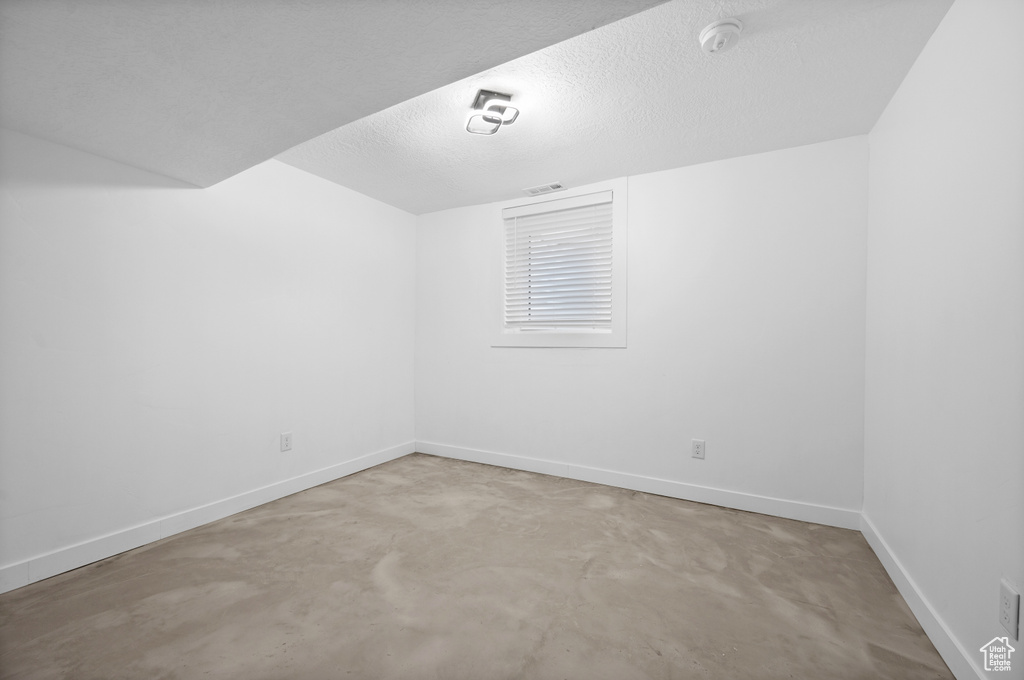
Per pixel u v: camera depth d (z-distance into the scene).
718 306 2.68
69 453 1.88
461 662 1.33
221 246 2.45
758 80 1.82
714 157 2.63
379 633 1.46
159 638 1.43
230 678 1.26
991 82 1.17
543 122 2.19
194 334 2.32
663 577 1.82
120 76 1.35
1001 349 1.11
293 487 2.81
